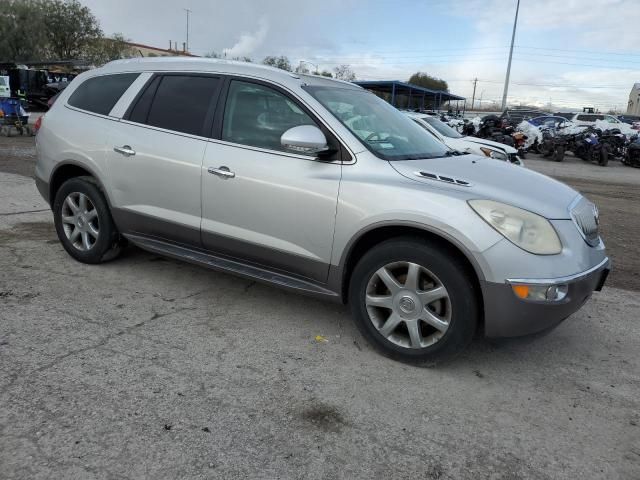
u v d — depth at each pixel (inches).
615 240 278.1
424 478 93.8
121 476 89.4
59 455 93.0
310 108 141.3
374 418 110.0
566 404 119.0
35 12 1788.9
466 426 109.1
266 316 156.2
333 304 167.0
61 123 185.2
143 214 167.2
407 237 127.3
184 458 94.5
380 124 155.4
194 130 157.2
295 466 94.6
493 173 141.6
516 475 95.6
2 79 683.4
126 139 167.9
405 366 131.3
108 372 120.2
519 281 115.6
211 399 112.7
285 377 123.4
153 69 172.7
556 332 156.1
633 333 157.4
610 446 104.9
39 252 199.9
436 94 1756.9
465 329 122.4
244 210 146.5
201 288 174.4
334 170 134.9
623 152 744.3
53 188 191.8
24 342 131.3
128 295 165.0
